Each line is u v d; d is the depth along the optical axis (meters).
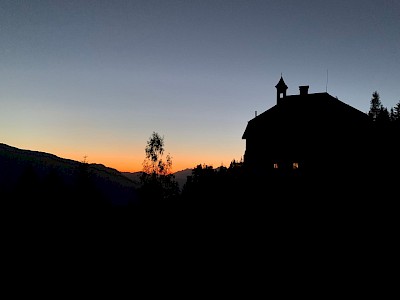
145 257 24.05
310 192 30.38
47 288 18.50
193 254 22.58
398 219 22.09
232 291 15.37
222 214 31.41
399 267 15.54
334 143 33.44
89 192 52.75
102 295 17.05
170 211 41.06
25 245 30.20
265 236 23.16
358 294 13.48
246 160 39.78
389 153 32.34
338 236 20.89
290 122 36.72
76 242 31.33
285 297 13.96
